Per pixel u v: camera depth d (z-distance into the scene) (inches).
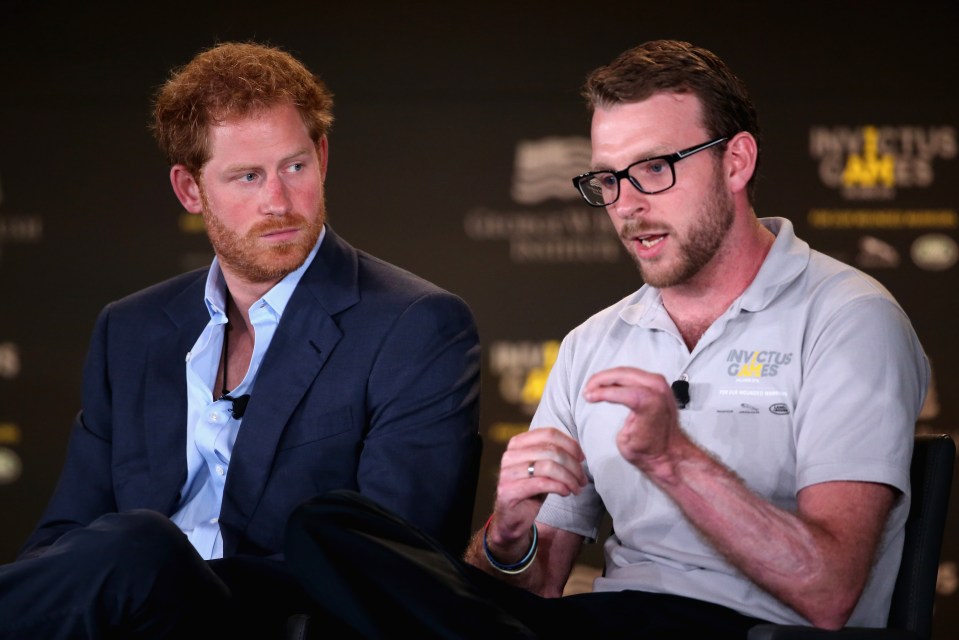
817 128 697.0
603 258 708.7
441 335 320.2
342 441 309.4
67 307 722.8
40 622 224.1
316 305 319.6
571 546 296.5
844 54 698.2
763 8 702.5
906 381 252.8
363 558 210.5
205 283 339.9
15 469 722.8
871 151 694.5
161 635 232.2
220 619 237.9
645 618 252.7
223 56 316.5
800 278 273.6
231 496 305.4
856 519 235.8
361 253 343.3
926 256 690.2
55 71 727.1
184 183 328.8
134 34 727.1
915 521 253.6
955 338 685.9
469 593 213.5
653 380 224.7
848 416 247.1
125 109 725.3
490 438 711.1
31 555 317.7
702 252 270.7
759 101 701.3
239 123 304.7
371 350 315.3
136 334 337.7
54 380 722.2
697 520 232.8
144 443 324.5
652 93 269.0
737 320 272.8
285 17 724.7
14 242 723.4
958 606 671.1
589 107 284.4
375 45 722.2
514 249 713.0
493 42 717.9
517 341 711.7
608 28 713.0
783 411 263.0
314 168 315.3
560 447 246.2
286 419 308.8
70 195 722.8
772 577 228.8
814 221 696.4
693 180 268.4
